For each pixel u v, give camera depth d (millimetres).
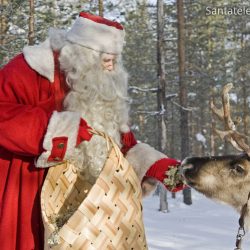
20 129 3176
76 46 3461
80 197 3346
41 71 3385
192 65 29781
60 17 16750
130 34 34531
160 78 20438
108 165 3156
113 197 3150
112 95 3486
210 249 10203
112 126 3533
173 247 10484
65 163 3311
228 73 37531
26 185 3371
